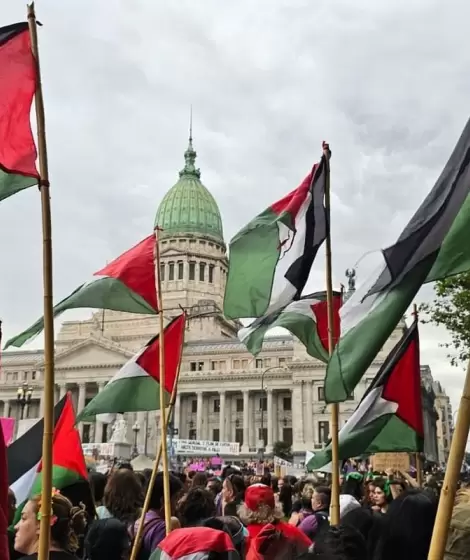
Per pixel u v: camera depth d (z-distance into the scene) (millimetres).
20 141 8953
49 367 7922
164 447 12031
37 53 9148
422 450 12305
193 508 12492
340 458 11969
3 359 179250
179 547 7027
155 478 12430
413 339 12719
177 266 187875
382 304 6406
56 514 8484
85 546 11359
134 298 13484
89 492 13430
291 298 11648
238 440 153125
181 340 14516
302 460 135875
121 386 14117
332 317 11344
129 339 173875
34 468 12883
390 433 12367
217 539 7094
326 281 11672
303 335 14734
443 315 37219
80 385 155750
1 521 5980
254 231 11961
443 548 5328
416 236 6512
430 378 138500
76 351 158125
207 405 157000
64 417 13453
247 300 11594
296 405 143875
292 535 8500
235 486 16641
